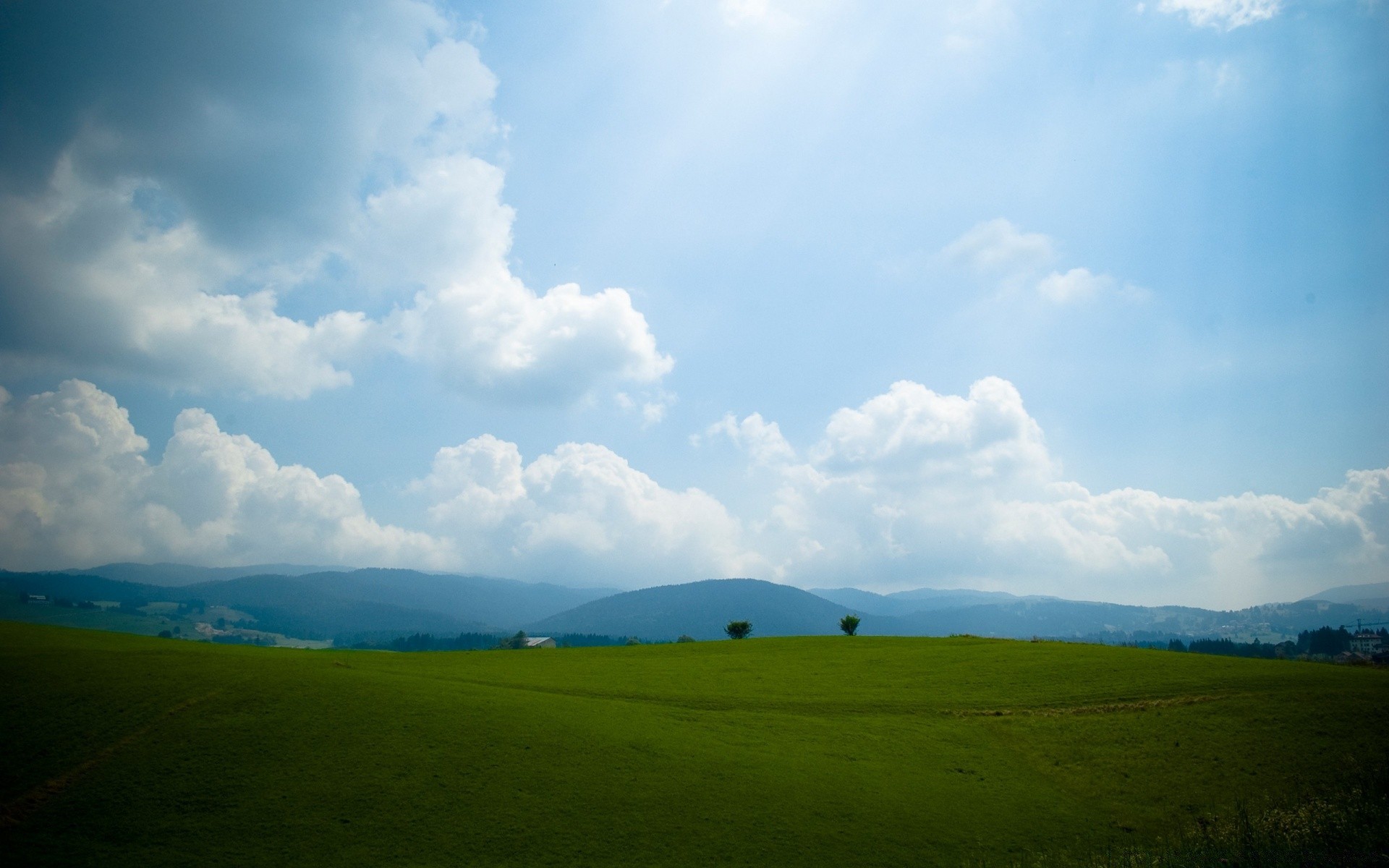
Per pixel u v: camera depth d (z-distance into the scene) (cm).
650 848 3130
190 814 3078
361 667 5566
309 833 3031
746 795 3650
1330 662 6372
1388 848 3034
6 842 2792
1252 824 3403
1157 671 5775
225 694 4181
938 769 4153
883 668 6531
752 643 8569
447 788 3450
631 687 5669
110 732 3622
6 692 3928
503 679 5703
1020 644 7688
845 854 3186
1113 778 4038
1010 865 3161
